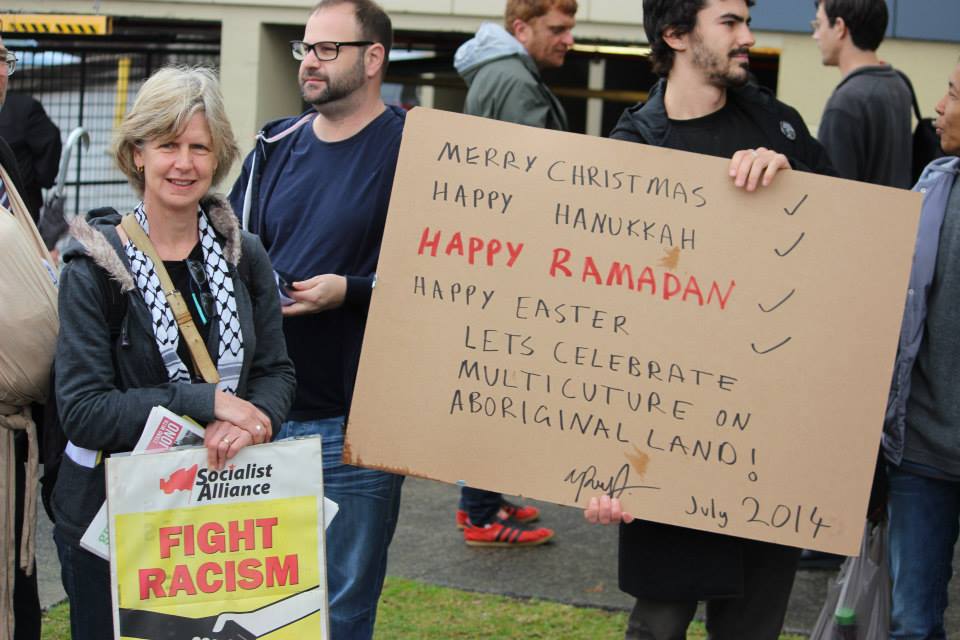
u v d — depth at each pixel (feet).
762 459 9.70
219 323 9.18
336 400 11.83
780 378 9.70
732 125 10.48
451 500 18.97
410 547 16.81
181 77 9.05
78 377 8.71
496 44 16.56
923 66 21.29
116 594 8.54
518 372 9.82
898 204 9.63
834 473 9.68
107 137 27.12
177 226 9.16
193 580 8.66
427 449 9.87
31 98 21.36
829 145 16.06
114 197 27.40
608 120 29.50
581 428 9.78
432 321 9.89
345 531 11.80
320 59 11.60
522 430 9.81
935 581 11.45
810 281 9.70
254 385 9.68
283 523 8.79
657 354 9.75
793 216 9.72
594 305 9.80
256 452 8.73
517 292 9.85
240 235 9.50
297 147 12.16
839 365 9.67
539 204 9.88
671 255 9.77
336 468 11.83
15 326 9.39
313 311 11.32
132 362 8.93
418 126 9.95
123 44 26.71
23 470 10.42
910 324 11.23
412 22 23.65
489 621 14.28
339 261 11.74
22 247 9.52
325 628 8.86
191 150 8.94
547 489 9.78
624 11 22.70
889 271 9.66
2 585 9.93
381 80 12.03
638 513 9.72
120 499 8.52
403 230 9.93
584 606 14.80
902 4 21.13
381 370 9.91
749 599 10.75
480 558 16.43
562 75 29.40
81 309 8.79
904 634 11.44
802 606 14.97
